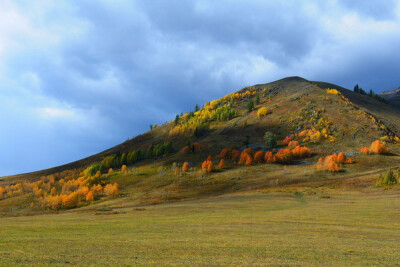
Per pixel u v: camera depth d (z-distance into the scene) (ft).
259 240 75.97
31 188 617.62
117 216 160.04
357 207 159.63
